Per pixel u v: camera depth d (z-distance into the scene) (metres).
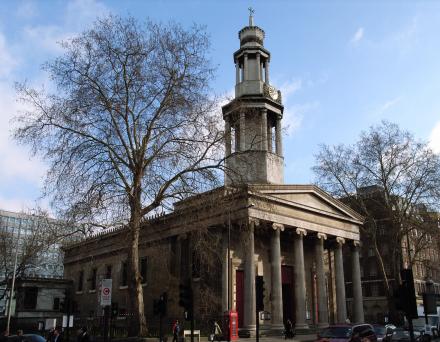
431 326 37.38
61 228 29.59
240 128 37.34
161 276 45.03
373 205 60.06
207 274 39.78
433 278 83.81
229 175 31.56
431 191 54.06
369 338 24.88
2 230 66.31
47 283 63.50
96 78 29.73
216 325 34.47
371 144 56.62
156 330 35.94
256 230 42.25
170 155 29.08
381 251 79.25
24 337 25.22
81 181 28.41
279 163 46.31
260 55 50.59
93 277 60.41
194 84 30.47
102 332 33.59
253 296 36.53
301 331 39.66
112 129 29.59
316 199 45.75
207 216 30.84
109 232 50.69
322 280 43.94
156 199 29.19
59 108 29.20
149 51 30.16
